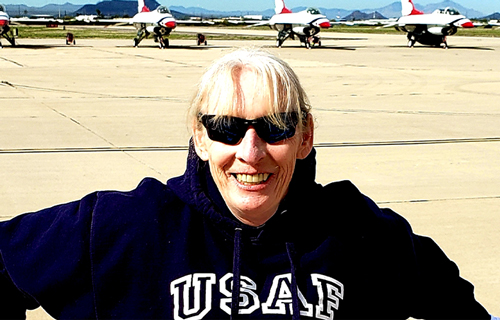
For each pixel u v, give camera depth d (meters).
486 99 14.35
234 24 128.25
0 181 6.27
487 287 3.83
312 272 1.70
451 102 13.73
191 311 1.64
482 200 5.91
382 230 1.80
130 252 1.66
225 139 1.60
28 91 14.77
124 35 65.50
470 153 8.15
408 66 24.80
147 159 7.41
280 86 1.59
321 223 1.78
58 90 15.09
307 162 1.78
